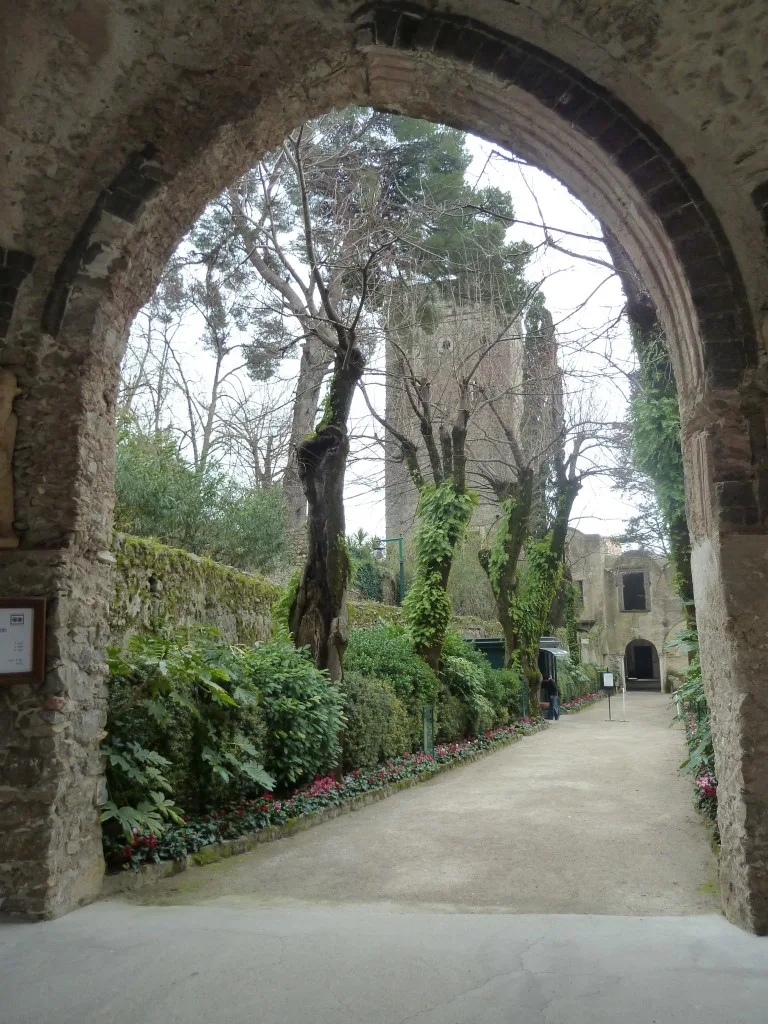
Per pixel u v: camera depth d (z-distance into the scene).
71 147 5.09
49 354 5.11
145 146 5.15
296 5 4.89
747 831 4.11
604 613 42.78
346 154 11.96
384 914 4.49
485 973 3.49
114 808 5.17
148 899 4.95
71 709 4.80
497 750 14.09
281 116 5.42
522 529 18.89
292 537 15.84
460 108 5.29
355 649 11.59
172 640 6.52
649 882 5.26
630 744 14.66
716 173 4.64
